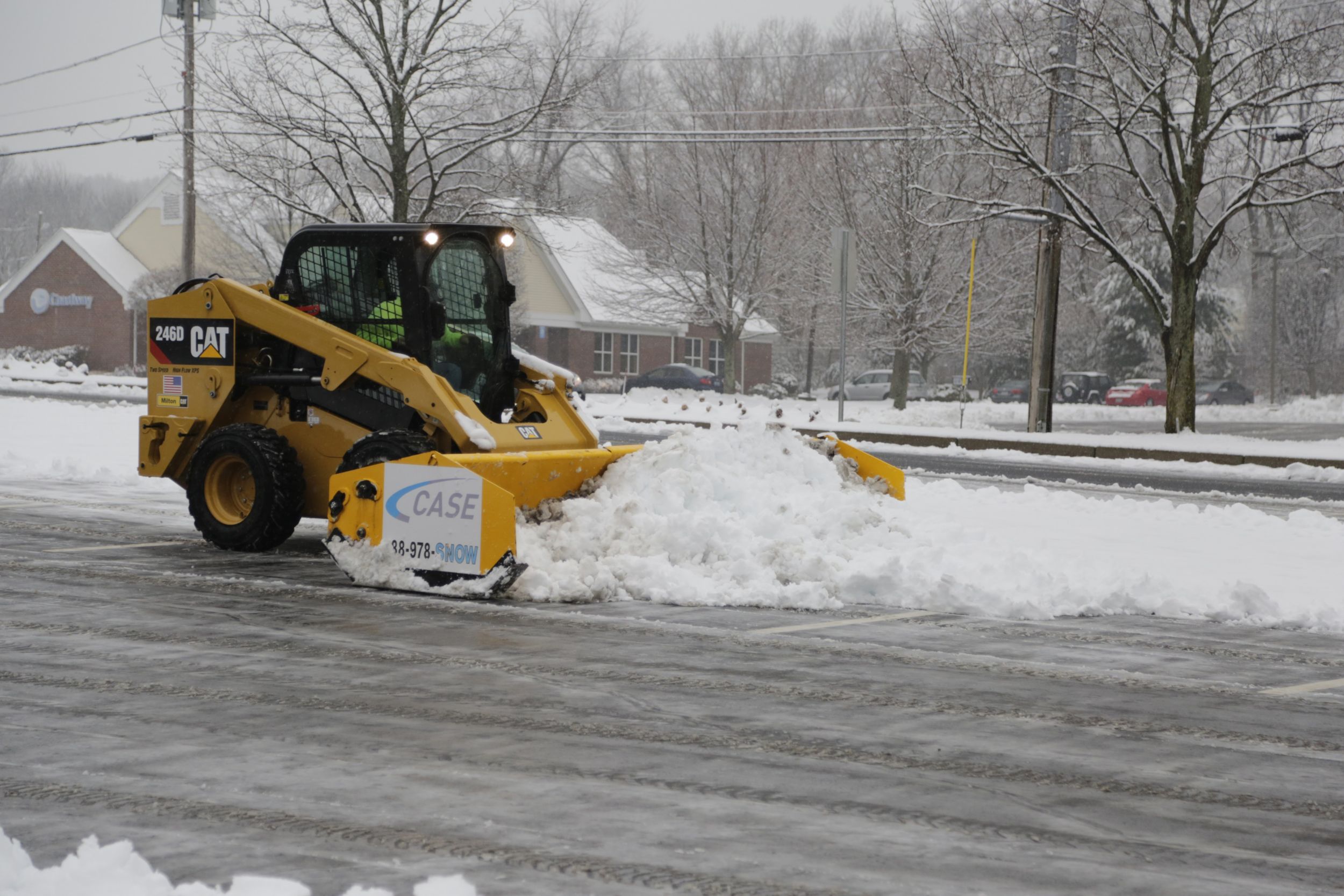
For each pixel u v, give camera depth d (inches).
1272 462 1046.4
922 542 456.1
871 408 1911.9
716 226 2129.7
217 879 187.5
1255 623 396.8
